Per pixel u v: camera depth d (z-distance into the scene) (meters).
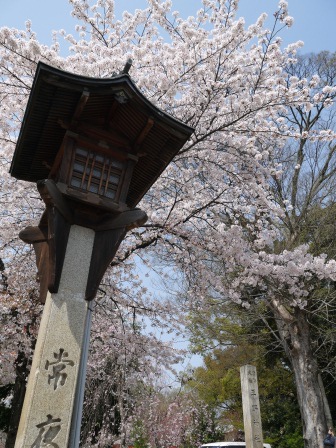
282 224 14.99
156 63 7.73
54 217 3.51
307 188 15.57
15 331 7.86
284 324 14.45
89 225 3.81
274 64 8.15
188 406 19.41
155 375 10.26
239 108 7.52
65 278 3.57
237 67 7.82
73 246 3.70
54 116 3.78
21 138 4.02
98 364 9.82
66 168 3.72
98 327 8.72
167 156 4.25
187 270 8.32
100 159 3.94
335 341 13.52
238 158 8.02
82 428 11.95
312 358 13.12
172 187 8.25
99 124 3.97
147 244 7.83
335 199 15.06
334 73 15.62
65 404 3.15
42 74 3.43
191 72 7.76
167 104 7.80
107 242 3.73
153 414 15.43
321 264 8.05
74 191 3.67
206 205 7.86
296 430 15.94
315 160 15.95
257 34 7.96
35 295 7.91
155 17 8.25
